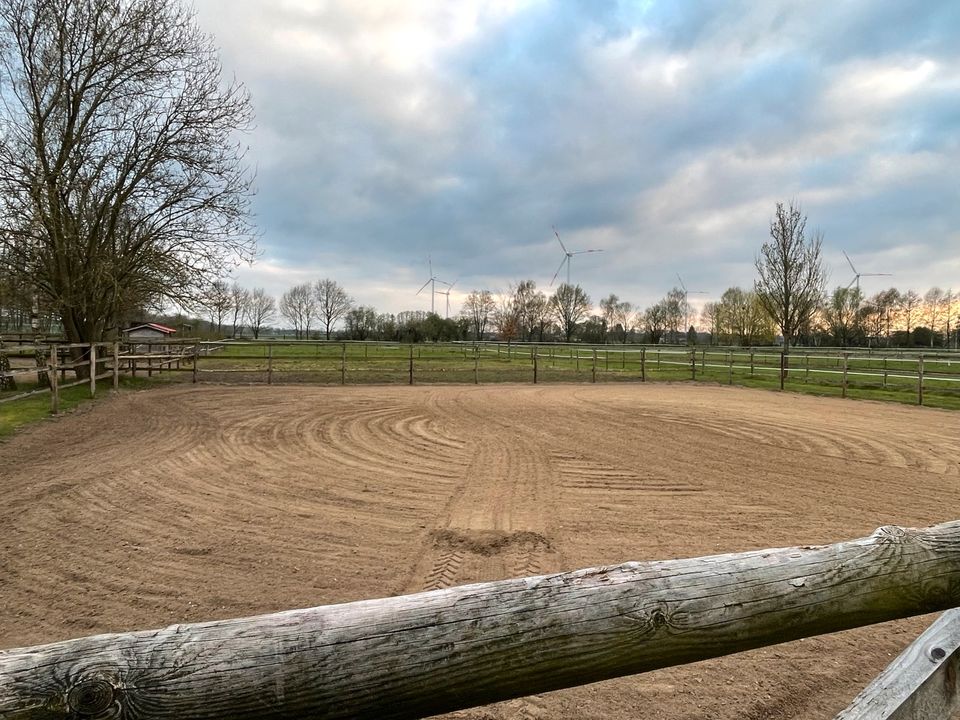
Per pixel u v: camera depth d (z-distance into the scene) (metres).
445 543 4.10
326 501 5.07
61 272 13.33
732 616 1.16
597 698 2.40
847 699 2.40
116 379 13.06
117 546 3.95
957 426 9.23
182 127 14.23
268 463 6.42
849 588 1.29
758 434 8.48
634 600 1.10
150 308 15.91
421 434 8.33
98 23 13.28
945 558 1.44
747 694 2.43
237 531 4.28
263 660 0.88
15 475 5.64
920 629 2.99
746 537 4.28
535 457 6.91
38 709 0.77
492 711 2.31
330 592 3.30
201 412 9.93
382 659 0.94
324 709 0.91
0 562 3.64
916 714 1.30
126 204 14.62
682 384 17.16
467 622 1.00
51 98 13.07
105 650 0.84
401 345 17.30
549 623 1.03
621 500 5.21
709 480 5.93
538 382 17.47
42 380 13.32
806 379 16.73
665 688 2.47
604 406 11.54
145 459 6.43
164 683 0.84
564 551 3.97
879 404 12.05
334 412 10.20
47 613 3.01
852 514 4.88
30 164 12.80
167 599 3.19
